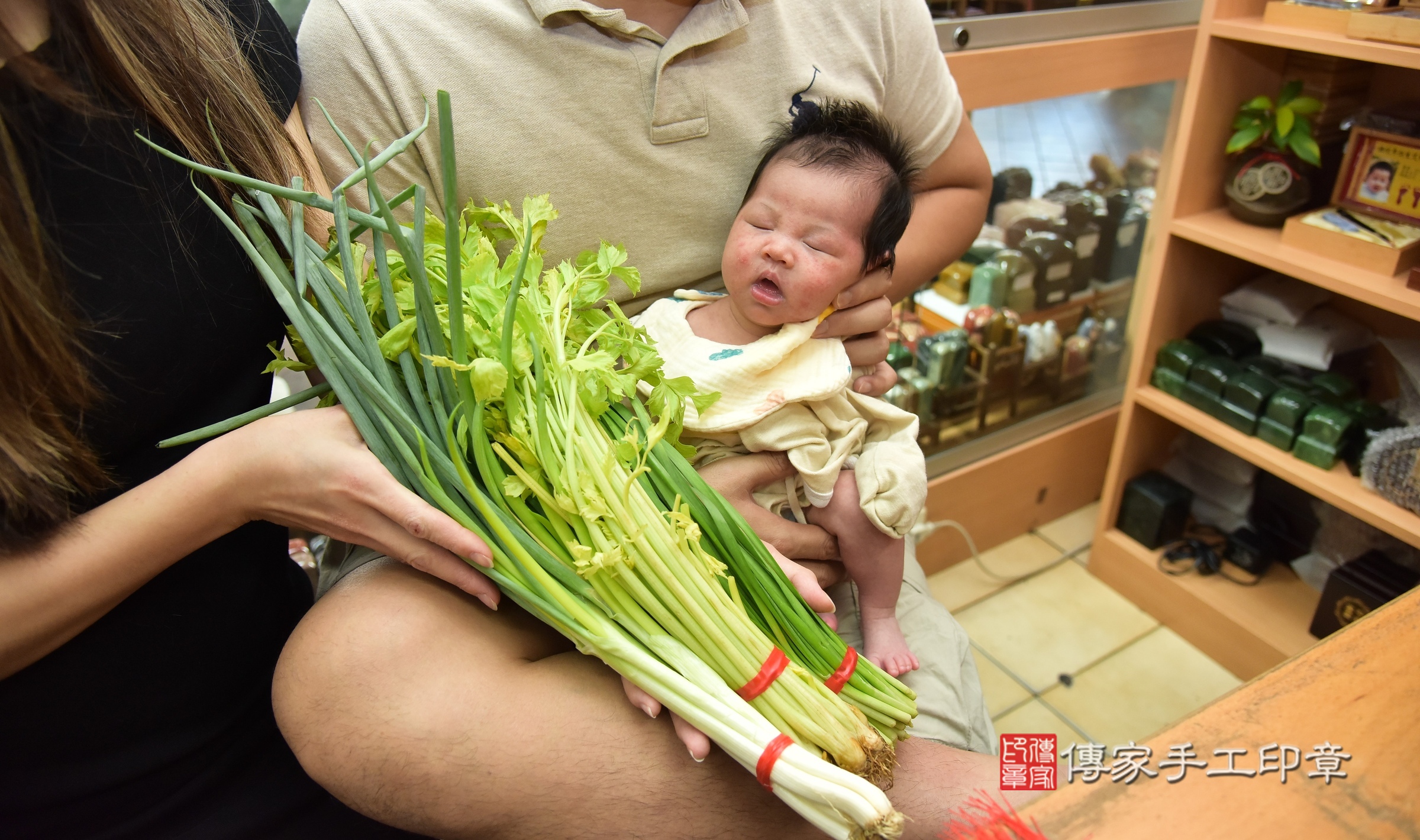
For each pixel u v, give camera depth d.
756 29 1.01
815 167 0.95
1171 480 1.97
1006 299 1.96
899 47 1.10
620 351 0.84
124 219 0.73
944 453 1.96
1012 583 2.05
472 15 0.93
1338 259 1.50
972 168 1.22
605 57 0.95
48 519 0.67
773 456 0.99
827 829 0.66
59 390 0.66
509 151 0.96
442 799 0.72
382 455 0.72
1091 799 0.61
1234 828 0.59
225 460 0.70
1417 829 0.59
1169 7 1.73
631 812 0.74
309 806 0.89
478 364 0.67
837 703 0.71
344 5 0.92
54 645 0.71
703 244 1.09
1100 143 1.93
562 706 0.75
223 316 0.80
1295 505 1.87
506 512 0.72
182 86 0.75
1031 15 1.56
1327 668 0.69
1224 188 1.69
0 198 0.60
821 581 1.02
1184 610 1.88
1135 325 2.15
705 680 0.69
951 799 0.76
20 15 0.68
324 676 0.73
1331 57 1.54
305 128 0.96
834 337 1.05
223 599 0.84
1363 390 1.82
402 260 0.80
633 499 0.71
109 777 0.80
